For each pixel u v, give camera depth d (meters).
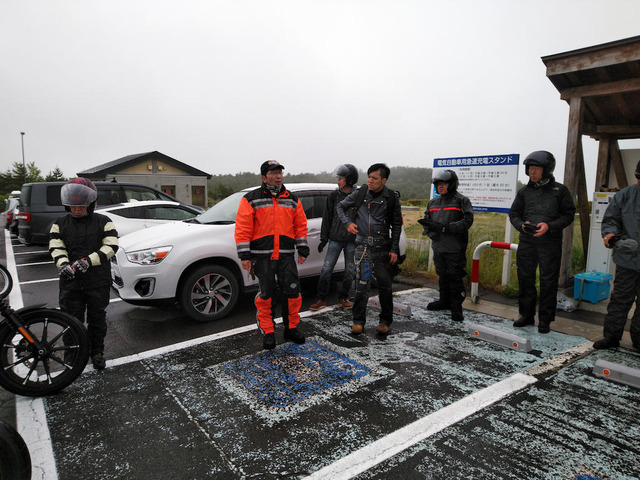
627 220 3.64
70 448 2.40
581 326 4.43
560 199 4.00
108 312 5.22
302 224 4.02
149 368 3.47
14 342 4.17
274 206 3.78
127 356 3.75
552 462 2.22
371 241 4.04
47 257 10.27
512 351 3.77
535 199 4.11
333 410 2.77
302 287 5.74
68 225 3.36
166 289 4.45
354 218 4.09
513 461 2.23
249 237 3.75
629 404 2.82
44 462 2.27
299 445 2.40
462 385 3.11
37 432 2.56
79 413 2.78
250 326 4.54
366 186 4.09
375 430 2.54
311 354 3.72
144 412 2.79
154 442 2.45
